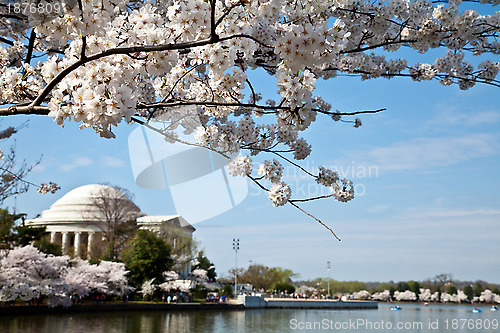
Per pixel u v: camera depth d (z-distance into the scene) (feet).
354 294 355.56
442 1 18.31
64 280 109.29
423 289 367.45
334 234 14.17
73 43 10.75
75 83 9.91
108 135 9.59
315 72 17.60
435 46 21.43
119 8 11.68
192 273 204.74
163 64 10.96
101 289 126.93
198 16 10.49
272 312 159.12
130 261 153.38
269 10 10.62
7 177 26.94
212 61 11.68
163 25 11.57
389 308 242.78
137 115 15.25
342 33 9.80
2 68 15.64
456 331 106.83
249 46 11.66
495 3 18.66
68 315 100.58
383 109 11.10
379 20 18.02
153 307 131.13
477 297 355.56
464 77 24.68
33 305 98.99
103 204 155.53
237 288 262.67
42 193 30.58
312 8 10.68
